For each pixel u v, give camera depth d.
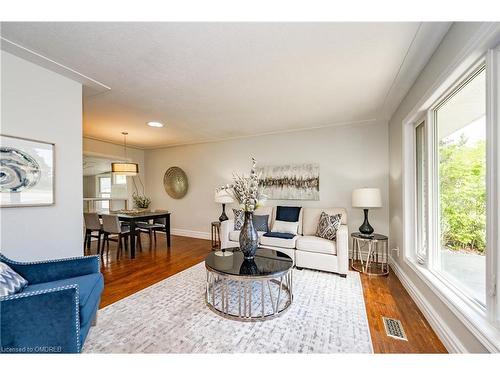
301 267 3.27
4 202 1.86
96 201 5.99
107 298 2.39
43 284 1.69
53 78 2.18
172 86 2.52
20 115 1.96
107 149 5.41
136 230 4.46
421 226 2.54
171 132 4.52
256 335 1.78
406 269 2.69
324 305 2.26
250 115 3.50
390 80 2.37
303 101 2.95
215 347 1.64
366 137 3.82
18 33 1.64
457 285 1.76
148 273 3.14
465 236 1.68
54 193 2.17
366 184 3.81
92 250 4.42
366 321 1.98
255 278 1.98
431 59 1.92
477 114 1.54
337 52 1.90
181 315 2.06
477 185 1.55
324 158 4.12
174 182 5.86
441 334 1.71
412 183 2.68
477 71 1.51
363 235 3.27
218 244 4.84
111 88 2.56
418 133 2.61
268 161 4.63
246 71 2.21
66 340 1.36
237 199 2.54
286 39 1.73
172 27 1.60
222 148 5.20
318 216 3.73
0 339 1.25
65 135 2.27
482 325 1.30
